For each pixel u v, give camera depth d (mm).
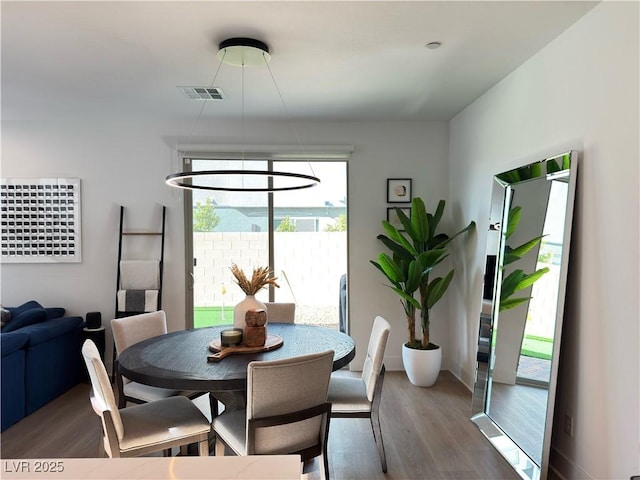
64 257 4195
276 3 2092
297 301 4441
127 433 1996
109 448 1957
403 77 3121
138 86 3307
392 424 3096
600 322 2107
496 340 3014
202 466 836
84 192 4207
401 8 2148
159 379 1947
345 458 2627
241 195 4375
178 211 4250
